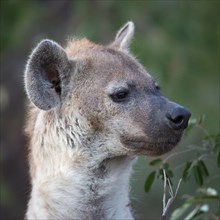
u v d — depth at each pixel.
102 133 11.42
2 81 24.89
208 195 11.88
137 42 21.78
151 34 22.64
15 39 23.86
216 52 23.23
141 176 19.77
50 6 24.44
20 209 23.88
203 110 22.16
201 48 23.03
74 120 11.43
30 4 24.27
